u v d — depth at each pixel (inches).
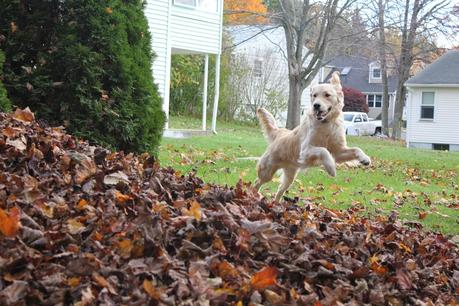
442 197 472.7
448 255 246.5
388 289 185.6
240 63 1727.4
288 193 426.6
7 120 259.6
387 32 1955.0
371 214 366.0
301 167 351.6
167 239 165.5
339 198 419.5
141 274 144.9
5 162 209.8
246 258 171.2
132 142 371.6
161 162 510.9
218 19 1004.6
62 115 354.6
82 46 354.6
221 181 435.2
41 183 191.5
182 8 952.9
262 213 213.5
